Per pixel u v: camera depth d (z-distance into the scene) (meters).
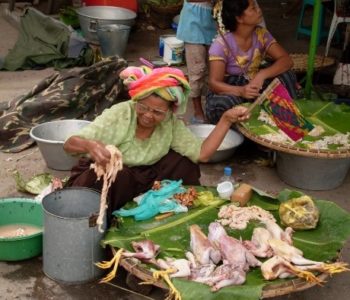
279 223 2.68
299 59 4.90
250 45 3.87
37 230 2.85
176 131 2.80
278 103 3.21
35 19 5.73
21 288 2.53
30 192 3.27
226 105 3.76
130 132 2.67
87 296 2.50
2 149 3.83
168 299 2.23
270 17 7.51
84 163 2.78
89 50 5.57
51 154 3.52
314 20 4.24
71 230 2.42
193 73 4.21
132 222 2.60
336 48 6.39
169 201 2.69
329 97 4.55
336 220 2.63
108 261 2.51
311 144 3.35
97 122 2.60
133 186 2.71
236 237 2.57
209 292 2.13
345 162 3.46
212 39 4.12
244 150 4.03
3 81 5.12
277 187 3.56
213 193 2.84
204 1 4.05
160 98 2.49
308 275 2.21
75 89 4.01
